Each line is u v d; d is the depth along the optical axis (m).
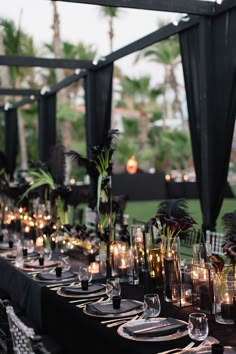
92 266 3.70
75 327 2.77
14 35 19.73
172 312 2.71
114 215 4.60
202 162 5.18
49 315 3.22
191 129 5.54
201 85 5.06
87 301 2.97
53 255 4.43
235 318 2.46
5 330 2.72
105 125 7.66
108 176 4.65
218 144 5.11
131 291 3.19
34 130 22.58
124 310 2.68
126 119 24.00
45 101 10.50
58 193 5.23
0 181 7.99
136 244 3.39
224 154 5.07
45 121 10.50
